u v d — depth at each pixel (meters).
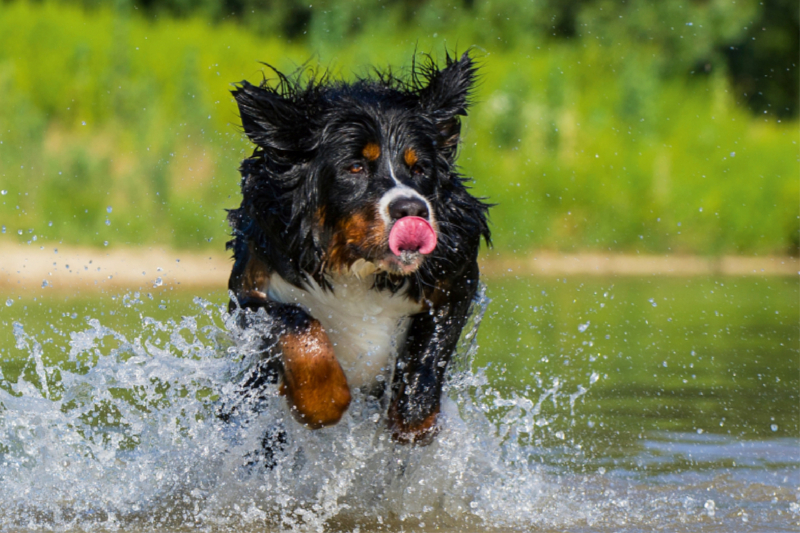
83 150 22.03
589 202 24.02
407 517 6.36
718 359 11.63
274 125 6.49
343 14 31.83
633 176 24.73
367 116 6.45
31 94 25.02
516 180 24.08
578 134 26.27
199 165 23.11
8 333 11.73
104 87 25.44
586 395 9.64
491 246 7.42
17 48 26.56
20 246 18.58
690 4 38.66
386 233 6.22
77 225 19.94
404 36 32.03
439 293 6.79
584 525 6.17
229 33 30.84
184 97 25.16
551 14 36.03
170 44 28.58
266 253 6.72
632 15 36.47
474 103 7.31
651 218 24.27
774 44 38.41
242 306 6.82
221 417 7.13
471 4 34.25
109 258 18.69
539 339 12.68
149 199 21.31
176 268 18.56
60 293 15.52
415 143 6.53
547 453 7.67
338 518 6.32
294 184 6.61
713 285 19.59
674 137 27.44
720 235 24.33
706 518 6.23
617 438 8.09
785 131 29.64
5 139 22.23
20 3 29.45
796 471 7.20
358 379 7.13
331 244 6.55
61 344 11.16
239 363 7.05
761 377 10.60
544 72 29.38
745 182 25.55
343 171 6.44
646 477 7.09
